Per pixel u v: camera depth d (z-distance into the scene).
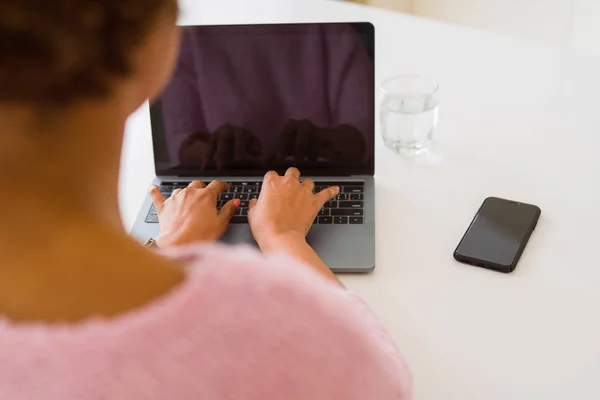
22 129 0.29
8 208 0.31
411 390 0.44
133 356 0.32
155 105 0.93
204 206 0.86
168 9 0.31
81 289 0.32
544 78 1.18
